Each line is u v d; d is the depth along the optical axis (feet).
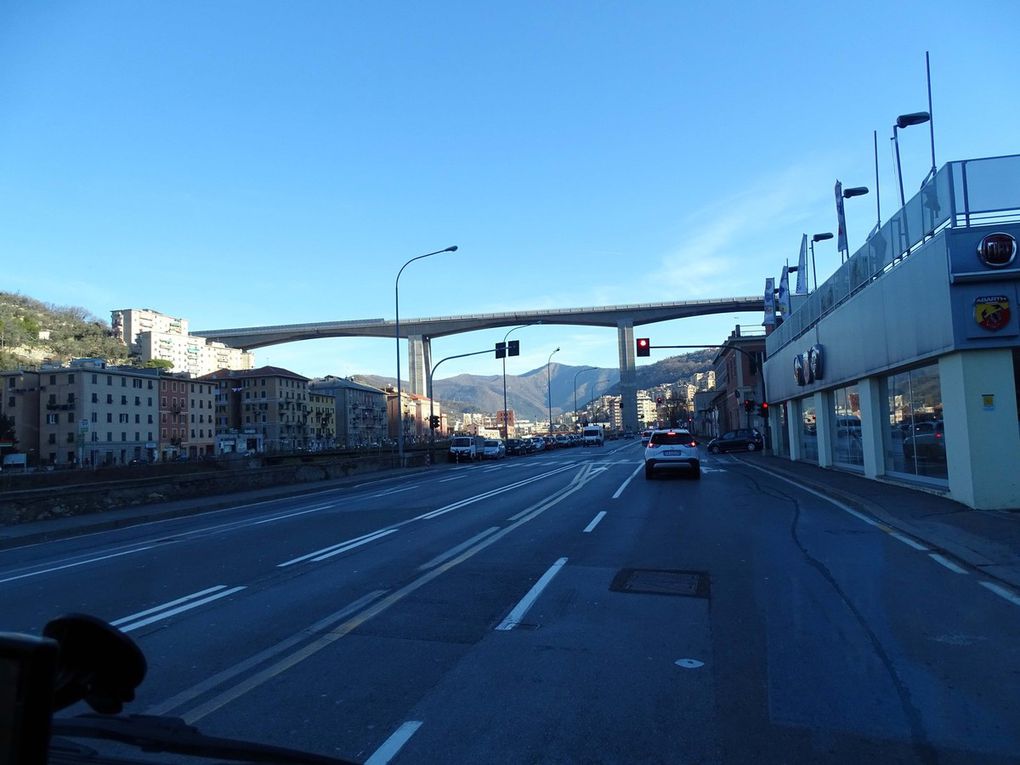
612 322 421.59
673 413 426.51
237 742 10.41
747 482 77.15
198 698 16.88
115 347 490.49
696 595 26.66
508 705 16.31
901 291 54.44
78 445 314.55
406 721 15.44
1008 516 41.37
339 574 31.68
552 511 54.13
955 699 16.51
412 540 41.09
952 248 44.98
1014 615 23.43
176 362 562.66
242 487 88.43
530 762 13.56
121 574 34.04
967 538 36.29
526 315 420.77
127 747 10.16
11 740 5.37
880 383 65.82
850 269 71.56
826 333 81.66
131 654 8.98
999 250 43.86
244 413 424.87
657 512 52.01
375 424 557.33
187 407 384.88
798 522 45.42
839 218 81.15
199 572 33.58
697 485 74.69
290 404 435.12
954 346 44.83
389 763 13.47
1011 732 14.73
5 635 5.54
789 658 19.47
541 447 268.82
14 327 410.11
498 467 139.44
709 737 14.58
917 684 17.46
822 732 14.80
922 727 15.01
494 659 19.56
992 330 44.16
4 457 284.82
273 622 23.79
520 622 23.18
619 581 29.14
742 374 226.99
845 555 34.24
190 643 21.54
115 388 336.29
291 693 17.16
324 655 20.07
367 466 128.47
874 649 20.16
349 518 54.29
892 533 40.45
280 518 57.67
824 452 88.53
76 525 57.00
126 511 67.00
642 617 23.68
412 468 146.00
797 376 101.45
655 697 16.74
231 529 51.24
